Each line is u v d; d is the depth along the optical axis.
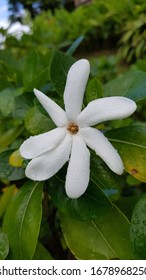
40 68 0.20
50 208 0.18
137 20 0.63
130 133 0.14
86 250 0.14
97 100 0.12
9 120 0.21
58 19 0.65
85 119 0.12
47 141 0.12
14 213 0.14
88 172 0.12
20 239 0.14
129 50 0.67
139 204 0.13
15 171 0.15
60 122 0.13
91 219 0.13
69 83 0.13
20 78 0.21
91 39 0.77
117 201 0.15
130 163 0.14
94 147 0.12
